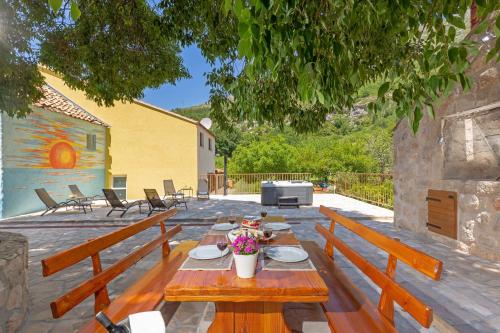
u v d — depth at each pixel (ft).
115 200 28.32
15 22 13.30
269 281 6.20
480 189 15.28
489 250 14.88
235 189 54.29
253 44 4.54
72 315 9.69
